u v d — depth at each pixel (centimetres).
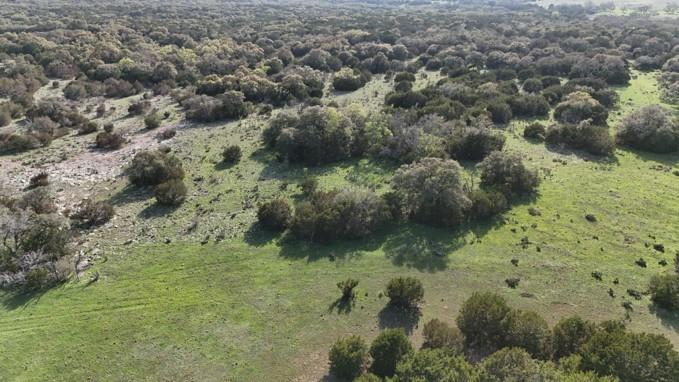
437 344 2919
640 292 3559
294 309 3412
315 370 2881
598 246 4178
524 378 2316
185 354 3023
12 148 6500
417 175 4541
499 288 3628
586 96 7506
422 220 4491
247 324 3272
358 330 3212
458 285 3669
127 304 3472
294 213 4575
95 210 4647
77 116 7669
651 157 6178
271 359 2980
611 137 6397
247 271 3853
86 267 3925
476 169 5706
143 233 4462
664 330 3184
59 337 3155
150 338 3152
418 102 7919
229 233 4419
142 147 6675
